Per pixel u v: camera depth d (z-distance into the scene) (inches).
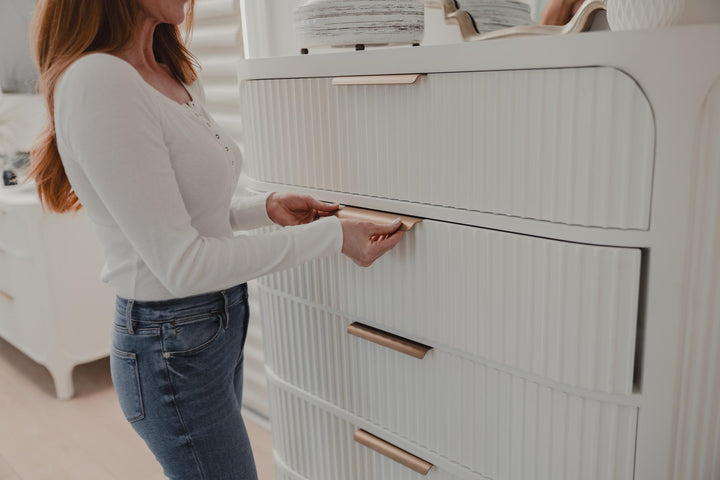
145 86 36.5
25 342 101.7
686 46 29.7
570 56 31.8
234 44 77.4
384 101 41.4
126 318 40.9
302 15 48.1
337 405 52.2
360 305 47.0
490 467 42.1
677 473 36.3
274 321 55.7
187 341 40.7
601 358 34.9
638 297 33.9
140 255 36.6
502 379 39.9
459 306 40.5
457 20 51.5
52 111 38.4
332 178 46.6
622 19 35.3
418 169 40.7
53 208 44.0
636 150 31.5
